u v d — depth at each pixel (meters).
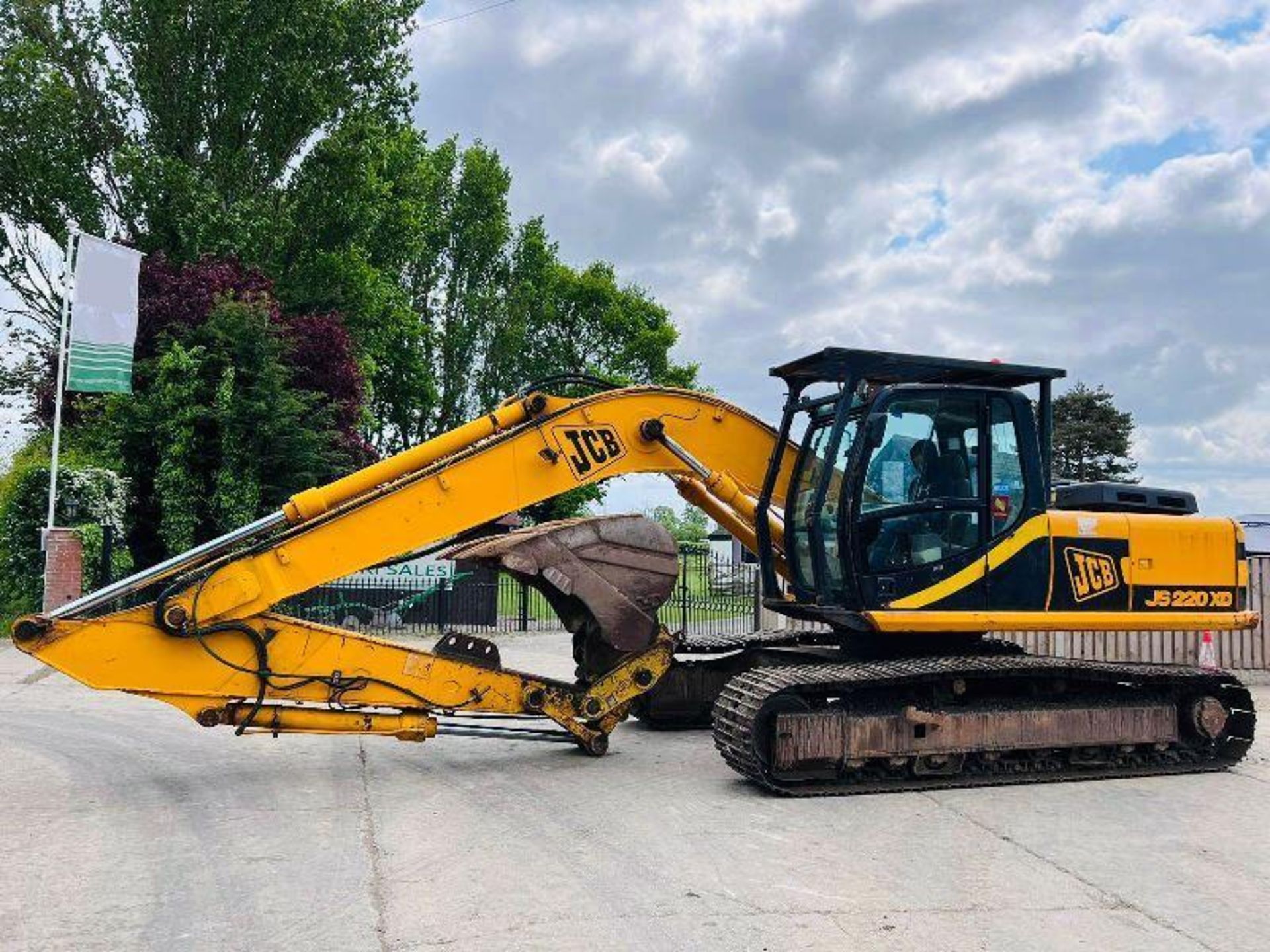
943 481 7.31
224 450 19.80
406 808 6.22
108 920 4.28
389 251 30.50
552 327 49.56
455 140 44.94
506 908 4.46
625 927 4.25
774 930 4.23
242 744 8.28
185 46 24.48
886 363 7.20
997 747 7.10
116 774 7.17
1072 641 12.91
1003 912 4.50
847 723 6.77
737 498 7.86
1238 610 7.93
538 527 7.54
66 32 24.50
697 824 5.92
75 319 16.31
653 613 7.53
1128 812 6.38
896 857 5.30
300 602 20.00
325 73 25.98
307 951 3.96
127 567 18.02
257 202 24.77
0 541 17.11
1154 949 4.09
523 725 9.12
